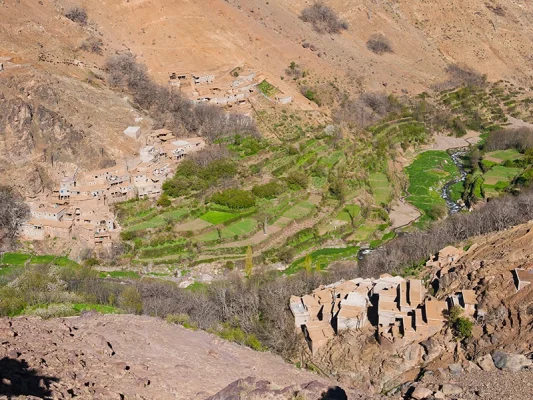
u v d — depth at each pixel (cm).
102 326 6769
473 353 6500
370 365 6994
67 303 8175
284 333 7912
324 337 7581
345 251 11912
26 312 7656
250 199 12644
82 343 5853
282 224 12344
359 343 7312
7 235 11506
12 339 5547
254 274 10712
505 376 5903
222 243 11606
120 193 12425
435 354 6750
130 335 6550
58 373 4862
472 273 7656
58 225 11538
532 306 6525
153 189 12600
